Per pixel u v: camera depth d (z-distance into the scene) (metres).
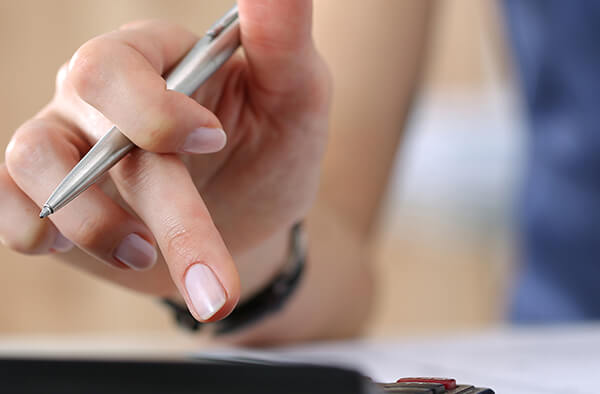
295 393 0.43
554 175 1.12
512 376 0.59
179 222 0.52
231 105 0.58
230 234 0.61
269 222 0.62
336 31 0.92
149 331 1.99
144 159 0.53
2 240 0.55
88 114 0.55
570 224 1.09
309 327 0.74
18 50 2.02
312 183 0.61
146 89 0.52
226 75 0.58
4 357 0.44
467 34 2.59
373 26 0.92
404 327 2.24
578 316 1.07
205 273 0.51
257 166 0.60
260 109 0.59
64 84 0.56
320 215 0.81
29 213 0.54
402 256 2.38
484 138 2.49
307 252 0.73
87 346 0.77
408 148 2.45
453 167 2.47
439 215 2.43
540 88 1.15
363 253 0.85
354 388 0.43
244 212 0.61
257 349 0.71
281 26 0.56
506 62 1.32
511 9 1.21
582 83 1.08
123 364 0.43
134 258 0.54
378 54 0.92
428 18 0.99
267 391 0.43
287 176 0.60
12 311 1.95
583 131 1.08
